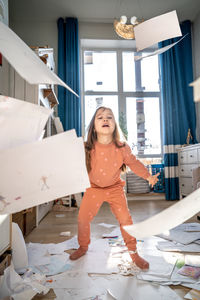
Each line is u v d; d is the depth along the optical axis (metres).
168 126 3.37
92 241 1.38
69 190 0.36
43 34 3.45
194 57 3.57
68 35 3.38
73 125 3.22
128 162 1.21
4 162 0.32
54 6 3.18
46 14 3.33
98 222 1.93
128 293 0.76
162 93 3.45
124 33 2.60
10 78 1.70
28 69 0.31
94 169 1.17
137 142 3.71
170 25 0.74
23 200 0.35
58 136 0.33
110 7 3.23
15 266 0.97
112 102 3.73
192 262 1.03
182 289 0.80
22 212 1.44
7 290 0.69
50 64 2.23
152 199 3.33
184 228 1.63
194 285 0.81
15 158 0.32
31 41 3.42
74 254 1.10
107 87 3.76
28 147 0.32
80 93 3.44
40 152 0.32
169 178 3.29
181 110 3.46
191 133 3.40
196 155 2.69
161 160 3.68
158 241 1.35
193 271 0.92
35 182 0.34
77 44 3.39
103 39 3.53
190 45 3.51
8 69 1.62
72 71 3.30
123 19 2.48
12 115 0.37
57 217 2.21
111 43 3.64
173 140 3.35
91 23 3.55
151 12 3.36
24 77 0.30
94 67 3.76
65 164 0.34
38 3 3.11
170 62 3.49
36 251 1.20
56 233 1.60
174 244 1.29
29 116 0.39
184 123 3.40
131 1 3.13
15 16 3.35
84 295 0.76
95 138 1.18
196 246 1.25
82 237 1.15
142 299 0.73
